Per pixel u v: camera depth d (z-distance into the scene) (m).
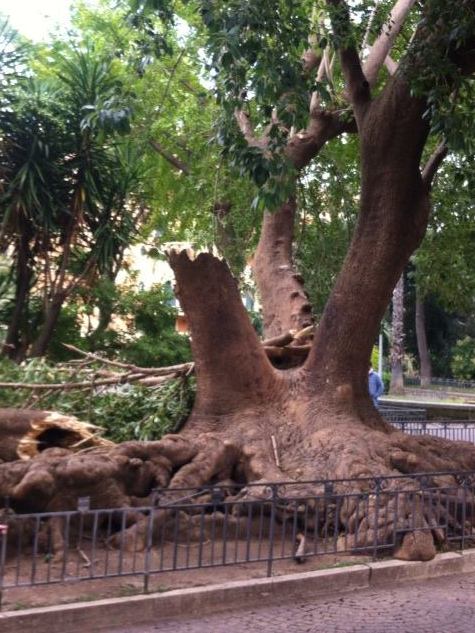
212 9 9.57
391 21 11.01
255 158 9.39
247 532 7.48
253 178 9.40
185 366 10.23
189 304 9.55
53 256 15.84
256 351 9.77
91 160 14.62
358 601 6.82
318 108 11.88
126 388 10.42
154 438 9.85
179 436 8.84
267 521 8.48
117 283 19.58
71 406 9.95
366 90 9.87
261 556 7.61
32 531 7.28
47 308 15.22
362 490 8.33
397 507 7.71
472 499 8.57
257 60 9.53
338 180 15.56
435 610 6.61
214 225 15.20
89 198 14.69
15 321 15.45
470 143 9.57
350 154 16.86
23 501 7.24
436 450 9.68
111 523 7.89
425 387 41.78
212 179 16.31
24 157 14.33
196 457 8.70
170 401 10.12
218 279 9.46
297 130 10.40
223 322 9.54
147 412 10.19
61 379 10.23
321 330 9.92
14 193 14.09
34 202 14.05
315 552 7.45
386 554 7.75
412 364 50.56
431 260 15.09
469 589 7.27
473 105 10.07
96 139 14.36
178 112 17.66
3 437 8.15
